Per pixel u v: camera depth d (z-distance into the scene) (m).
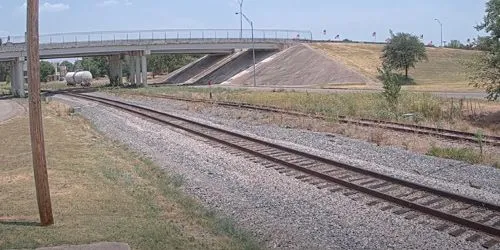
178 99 48.88
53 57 85.69
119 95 64.88
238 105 38.56
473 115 29.45
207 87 78.94
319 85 77.19
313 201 12.11
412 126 24.62
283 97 44.50
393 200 11.52
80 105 48.38
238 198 12.73
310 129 25.61
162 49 92.56
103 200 12.01
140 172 16.20
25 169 16.14
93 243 8.64
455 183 13.70
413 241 9.34
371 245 9.29
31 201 11.89
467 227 9.79
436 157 17.45
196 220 10.88
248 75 94.19
